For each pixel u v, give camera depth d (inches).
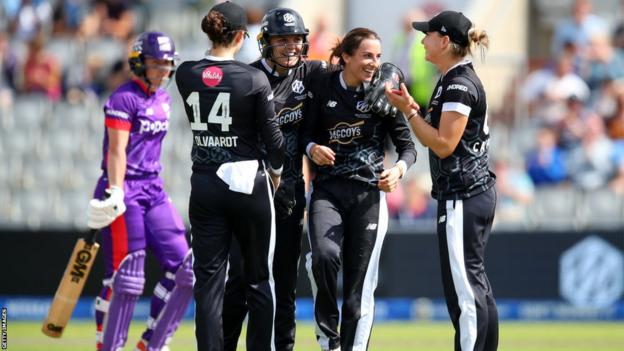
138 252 1103.0
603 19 2511.1
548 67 2143.2
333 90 1010.1
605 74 2193.7
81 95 2153.1
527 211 1914.4
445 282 968.3
